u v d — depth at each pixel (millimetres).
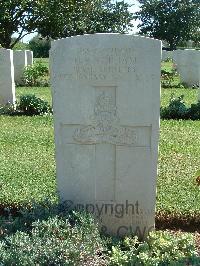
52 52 1671
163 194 2086
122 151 1723
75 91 1688
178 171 2475
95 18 15086
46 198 1787
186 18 20656
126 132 1703
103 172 1751
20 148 2979
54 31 9969
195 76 7535
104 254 1577
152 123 1683
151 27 21250
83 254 1465
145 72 1645
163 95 6148
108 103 1687
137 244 1696
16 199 1994
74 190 1776
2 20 9172
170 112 4414
